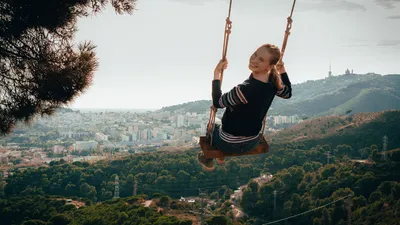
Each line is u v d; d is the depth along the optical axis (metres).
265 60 3.02
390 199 41.22
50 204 49.06
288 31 3.64
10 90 4.93
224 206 55.66
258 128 3.21
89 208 45.25
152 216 38.41
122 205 43.78
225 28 3.36
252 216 52.97
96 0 5.45
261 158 83.56
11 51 4.88
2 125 4.88
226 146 3.26
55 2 4.86
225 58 3.33
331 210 44.19
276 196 55.00
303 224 46.47
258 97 3.04
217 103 3.13
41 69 4.93
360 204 44.28
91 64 5.36
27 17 4.81
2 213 45.78
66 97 5.16
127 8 5.61
